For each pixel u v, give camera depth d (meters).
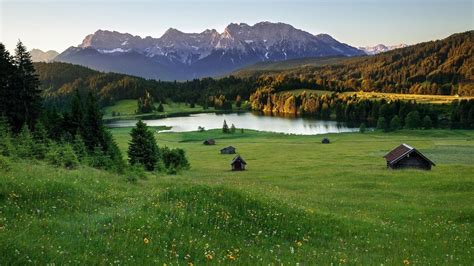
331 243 17.95
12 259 9.80
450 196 41.53
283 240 17.20
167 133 194.12
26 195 17.25
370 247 18.03
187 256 12.44
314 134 197.25
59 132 76.12
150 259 11.73
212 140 156.12
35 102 80.94
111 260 11.21
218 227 16.47
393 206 33.28
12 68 77.69
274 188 47.56
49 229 13.27
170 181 46.78
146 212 16.36
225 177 70.75
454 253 17.98
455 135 175.25
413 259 16.23
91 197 19.98
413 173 62.34
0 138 49.28
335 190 46.78
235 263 12.60
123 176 42.88
